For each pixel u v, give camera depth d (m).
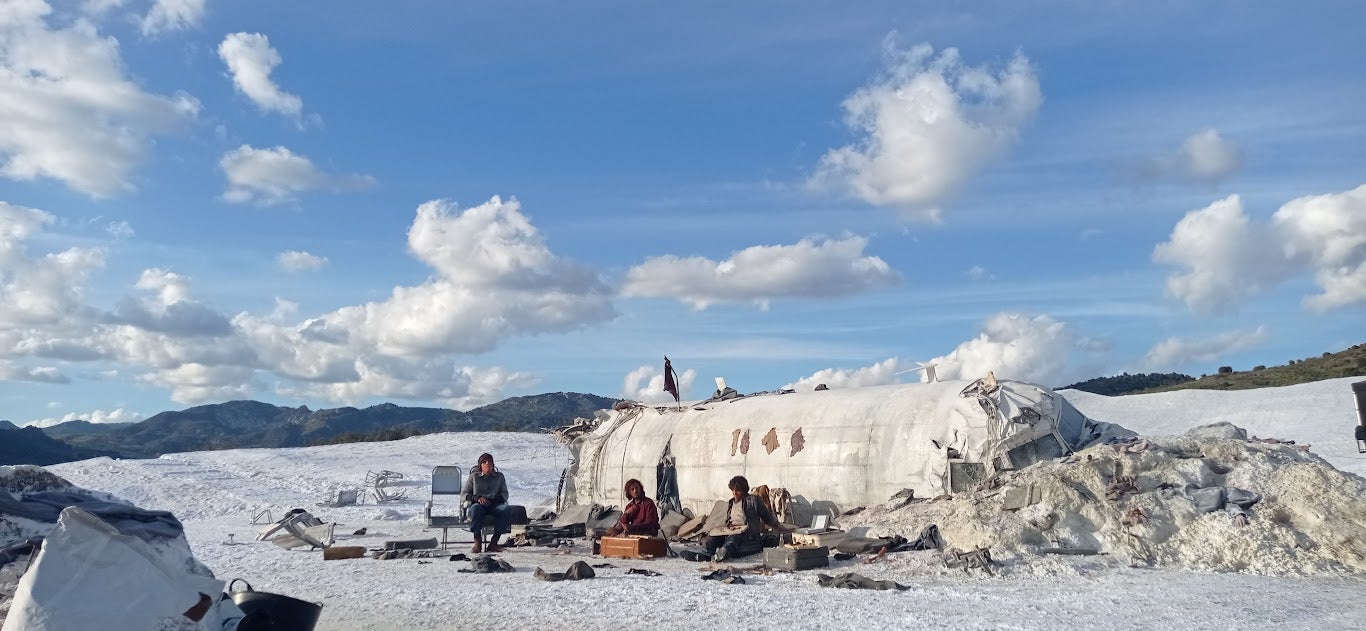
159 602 5.63
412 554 14.15
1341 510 11.26
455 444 43.78
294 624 6.64
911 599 9.22
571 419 22.12
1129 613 8.33
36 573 5.32
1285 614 8.20
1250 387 56.59
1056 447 14.59
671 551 13.70
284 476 32.72
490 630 8.03
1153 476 12.58
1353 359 55.84
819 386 18.78
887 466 15.37
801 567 11.52
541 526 16.92
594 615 8.57
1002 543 11.77
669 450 18.30
